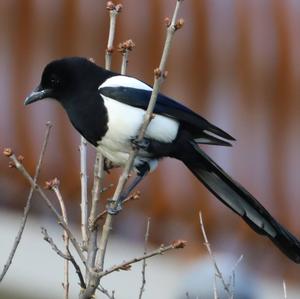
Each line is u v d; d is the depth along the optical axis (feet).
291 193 46.55
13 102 47.65
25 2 47.85
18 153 47.24
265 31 46.80
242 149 46.78
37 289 45.06
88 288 26.00
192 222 46.16
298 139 46.55
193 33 46.68
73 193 46.42
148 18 46.62
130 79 31.37
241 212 31.37
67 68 31.40
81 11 47.19
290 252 30.81
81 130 31.32
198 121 31.12
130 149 31.01
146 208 46.29
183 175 46.34
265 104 46.73
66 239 26.58
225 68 46.70
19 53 47.85
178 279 44.42
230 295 26.68
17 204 46.73
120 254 46.01
